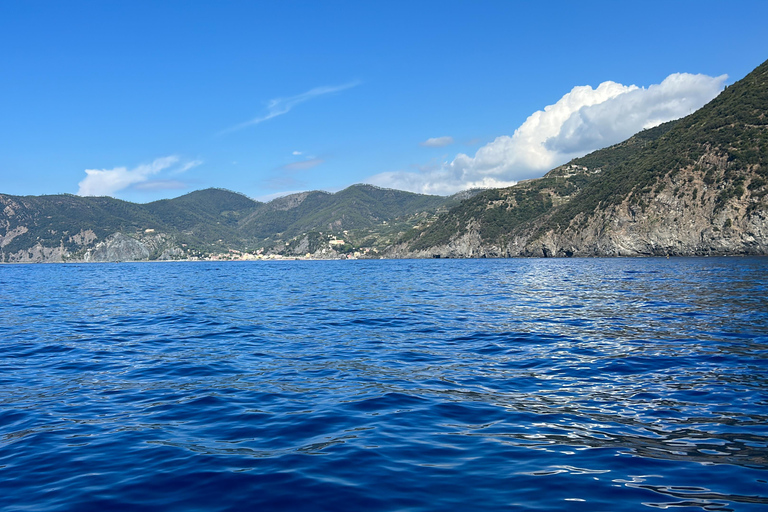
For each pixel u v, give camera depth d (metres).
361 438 9.66
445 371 15.43
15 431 10.44
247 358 18.05
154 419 11.14
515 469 8.09
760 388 12.63
